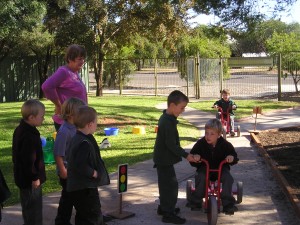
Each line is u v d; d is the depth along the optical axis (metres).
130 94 26.42
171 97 5.31
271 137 11.54
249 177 7.73
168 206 5.48
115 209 5.93
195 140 11.32
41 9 18.25
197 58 23.50
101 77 25.44
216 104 11.98
